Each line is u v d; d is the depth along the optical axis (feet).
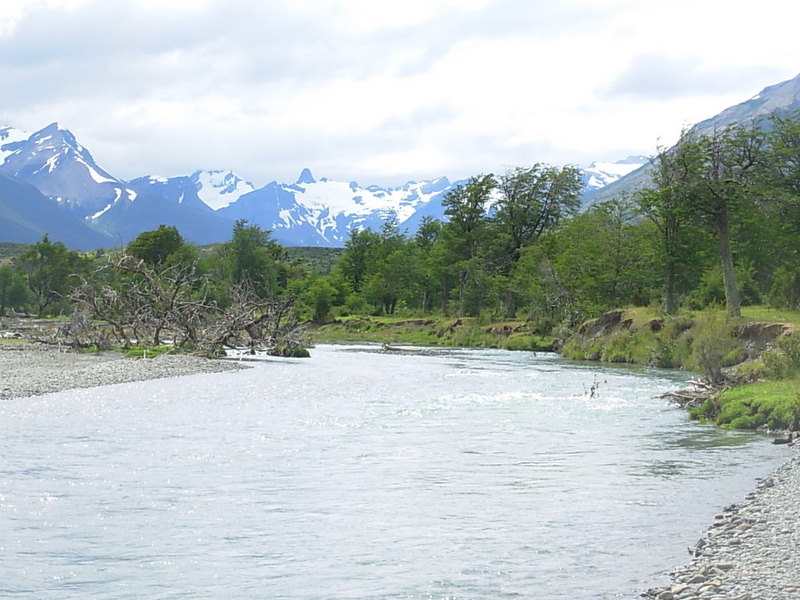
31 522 54.54
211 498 61.46
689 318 216.33
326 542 50.93
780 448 85.10
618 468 74.28
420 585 43.24
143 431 91.81
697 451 83.10
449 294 483.92
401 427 98.07
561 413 112.57
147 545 50.11
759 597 38.34
